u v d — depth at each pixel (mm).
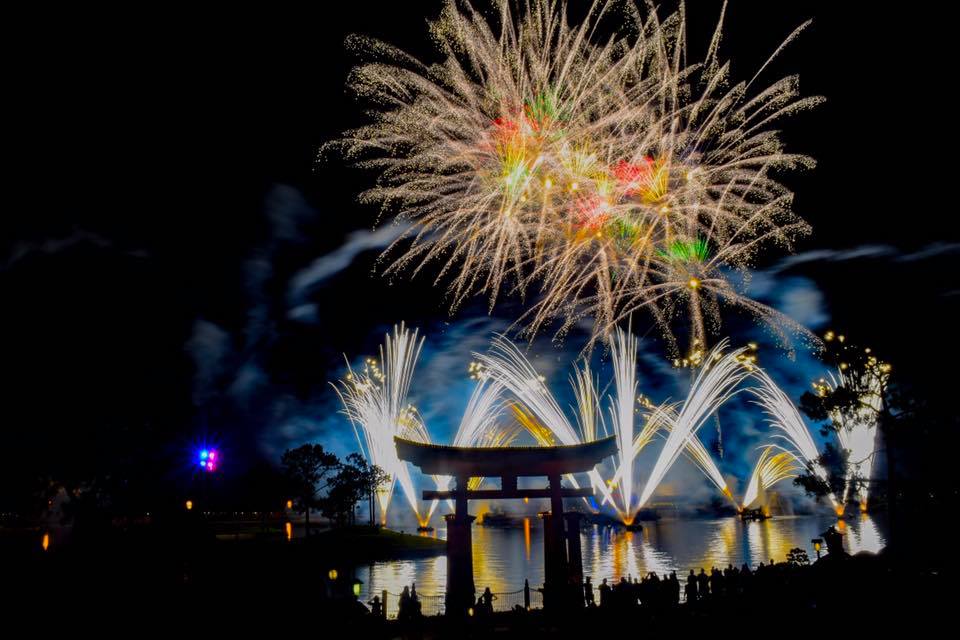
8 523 66812
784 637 22203
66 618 26094
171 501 46094
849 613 23156
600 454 34938
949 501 37219
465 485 34719
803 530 73062
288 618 26719
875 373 42469
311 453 73562
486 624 27281
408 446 34812
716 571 30750
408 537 63375
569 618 27000
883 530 65688
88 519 43531
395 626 27516
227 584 30609
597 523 86375
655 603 27609
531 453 34938
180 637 24688
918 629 21094
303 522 84688
